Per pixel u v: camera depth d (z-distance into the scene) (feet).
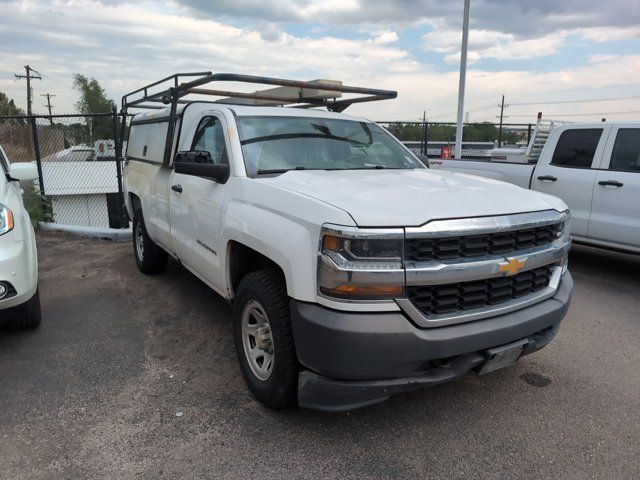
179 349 13.78
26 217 14.80
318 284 8.73
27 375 12.26
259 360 11.10
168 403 11.04
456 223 8.79
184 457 9.28
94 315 16.20
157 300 17.58
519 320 9.62
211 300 17.58
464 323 9.12
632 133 19.93
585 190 21.02
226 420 10.41
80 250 25.35
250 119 13.29
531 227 9.75
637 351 13.97
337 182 10.75
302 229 9.12
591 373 12.63
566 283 11.15
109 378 12.15
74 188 53.47
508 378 12.32
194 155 12.83
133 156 20.95
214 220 12.26
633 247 19.71
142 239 20.43
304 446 9.60
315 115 14.84
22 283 12.91
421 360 8.65
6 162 17.66
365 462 9.17
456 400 11.27
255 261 11.77
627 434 10.05
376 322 8.38
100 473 8.84
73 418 10.46
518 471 8.96
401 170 13.65
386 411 10.80
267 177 11.61
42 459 9.19
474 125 49.65
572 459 9.29
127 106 22.43
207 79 13.03
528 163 25.25
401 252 8.41
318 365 8.76
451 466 9.08
